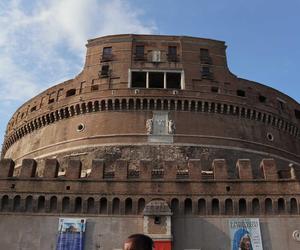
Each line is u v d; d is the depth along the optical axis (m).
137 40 58.75
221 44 59.94
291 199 33.12
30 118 58.75
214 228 32.16
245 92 56.75
